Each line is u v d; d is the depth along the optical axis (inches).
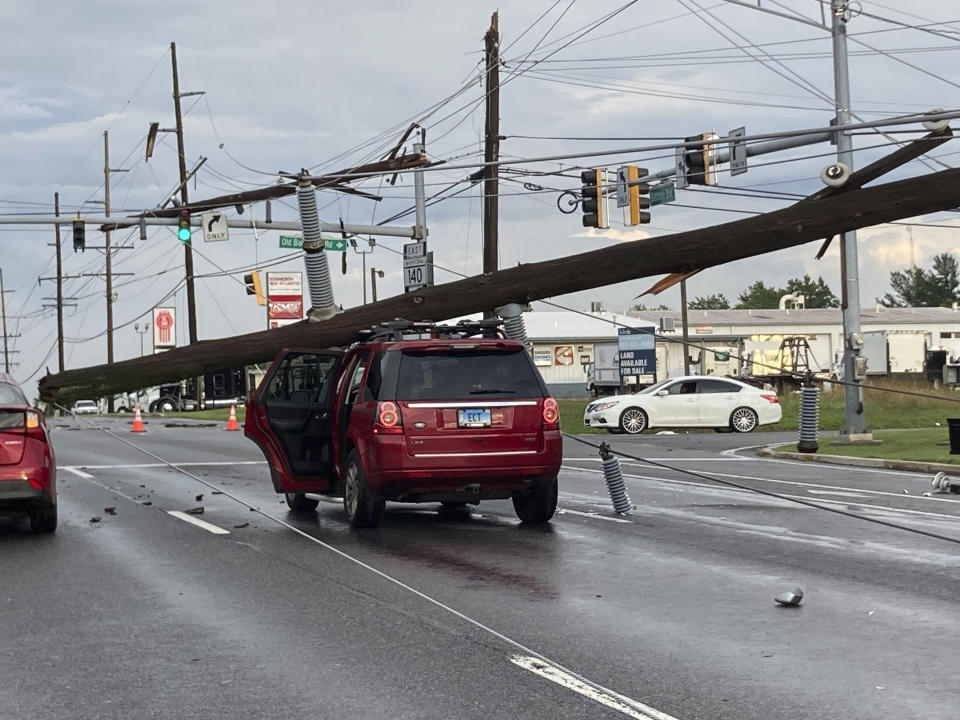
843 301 1027.9
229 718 221.9
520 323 611.2
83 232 1314.0
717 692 235.1
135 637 291.4
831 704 225.6
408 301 609.6
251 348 624.4
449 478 470.9
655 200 1057.5
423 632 293.0
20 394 493.7
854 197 534.0
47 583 369.1
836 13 970.1
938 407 1537.9
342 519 535.5
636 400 1323.8
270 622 307.0
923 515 530.6
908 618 304.5
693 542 447.8
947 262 5551.2
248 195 1336.1
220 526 510.6
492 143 1275.8
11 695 239.9
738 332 3029.0
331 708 227.3
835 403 1704.0
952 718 215.9
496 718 219.3
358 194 1359.5
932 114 772.6
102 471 837.8
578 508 571.8
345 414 514.9
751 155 951.6
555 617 309.3
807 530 481.1
